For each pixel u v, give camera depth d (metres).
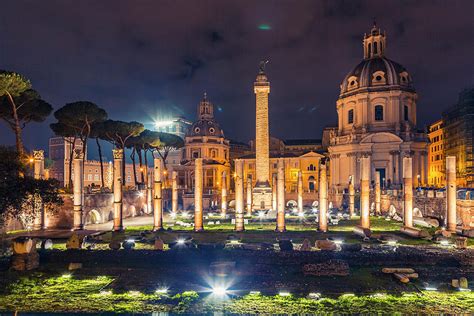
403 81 98.44
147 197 77.56
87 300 21.12
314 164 119.12
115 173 46.88
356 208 82.56
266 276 24.97
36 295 21.86
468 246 33.34
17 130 47.06
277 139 140.25
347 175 97.19
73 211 49.25
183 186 113.31
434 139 121.81
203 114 134.75
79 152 45.28
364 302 20.62
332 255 27.38
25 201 30.47
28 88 47.84
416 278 24.31
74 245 31.84
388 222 56.59
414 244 36.53
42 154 48.00
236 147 151.25
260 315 19.06
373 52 103.12
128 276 25.25
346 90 103.31
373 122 97.38
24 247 26.55
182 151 137.25
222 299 21.19
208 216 67.94
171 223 56.62
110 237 40.97
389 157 92.56
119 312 19.48
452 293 21.97
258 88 69.12
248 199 72.50
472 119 90.31
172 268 27.19
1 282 23.73
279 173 46.06
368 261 27.20
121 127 73.94
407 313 19.20
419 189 61.44
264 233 44.34
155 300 21.06
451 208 40.81
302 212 73.00
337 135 106.81
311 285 23.22
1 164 29.25
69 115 60.34
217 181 123.25
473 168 89.81
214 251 28.16
